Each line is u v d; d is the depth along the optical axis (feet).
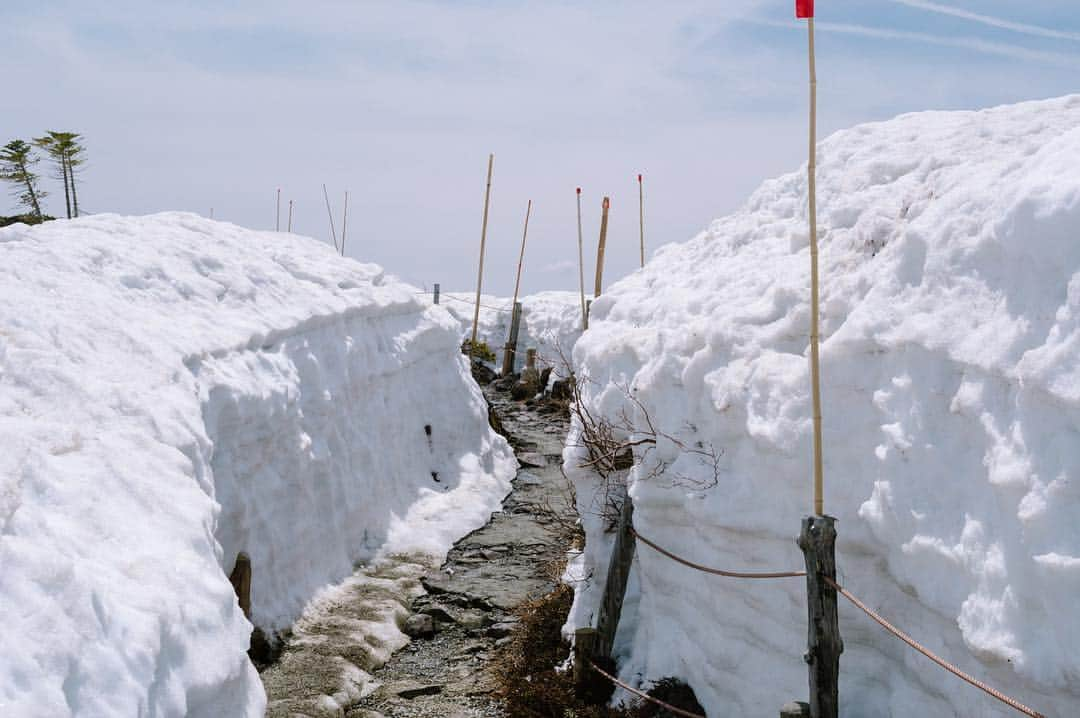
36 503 17.79
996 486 14.47
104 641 15.42
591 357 28.48
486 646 28.99
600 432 26.40
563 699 24.12
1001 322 15.78
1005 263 16.39
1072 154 16.38
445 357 51.52
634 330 27.09
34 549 16.14
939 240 17.97
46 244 30.89
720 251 27.71
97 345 24.90
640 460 24.66
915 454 16.51
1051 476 13.64
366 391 40.83
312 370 35.32
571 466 27.89
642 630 25.22
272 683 25.29
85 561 16.87
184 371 26.37
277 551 29.89
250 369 31.09
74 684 14.51
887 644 17.67
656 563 24.45
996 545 14.38
